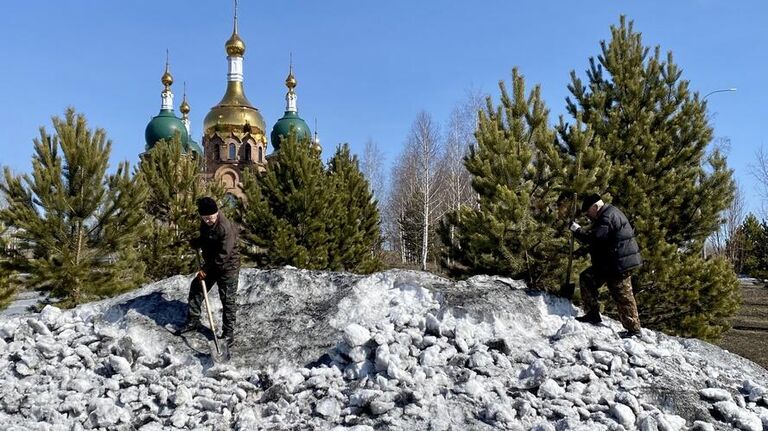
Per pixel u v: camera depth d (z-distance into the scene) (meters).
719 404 5.45
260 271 8.35
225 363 6.28
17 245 12.48
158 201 16.81
